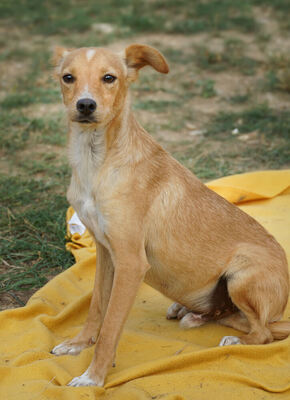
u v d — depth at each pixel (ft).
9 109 10.53
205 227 5.42
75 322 5.77
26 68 13.03
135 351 5.42
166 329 5.68
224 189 7.18
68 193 5.36
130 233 5.16
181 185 5.40
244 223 5.56
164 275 5.47
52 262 6.48
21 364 5.26
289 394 5.02
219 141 9.16
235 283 5.39
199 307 5.58
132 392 4.98
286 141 8.96
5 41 15.06
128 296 5.15
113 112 5.17
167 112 10.49
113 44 14.51
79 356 5.32
